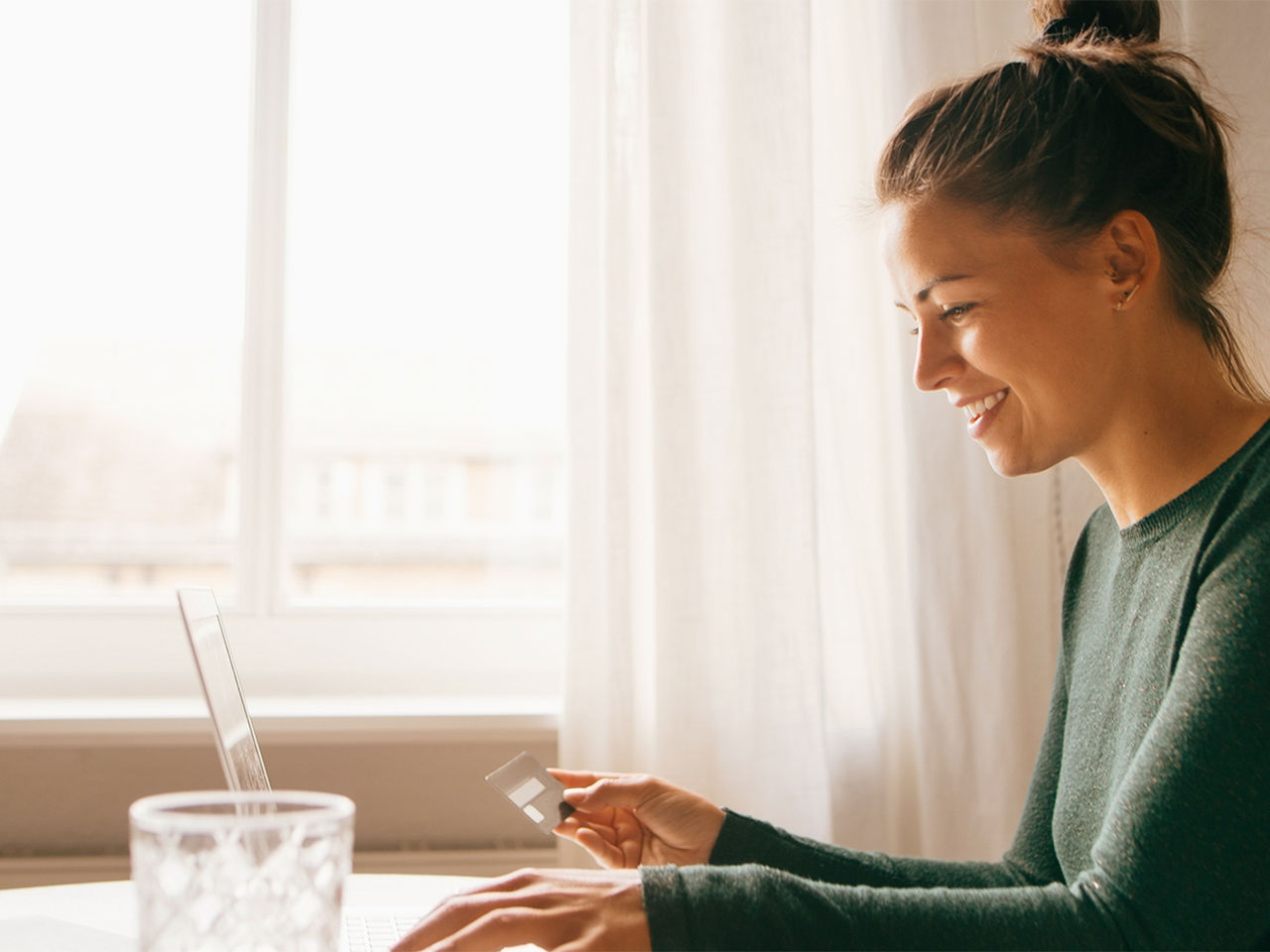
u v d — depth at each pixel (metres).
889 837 1.47
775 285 1.45
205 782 1.45
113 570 1.68
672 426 1.42
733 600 1.42
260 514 1.66
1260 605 0.64
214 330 1.71
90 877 1.35
